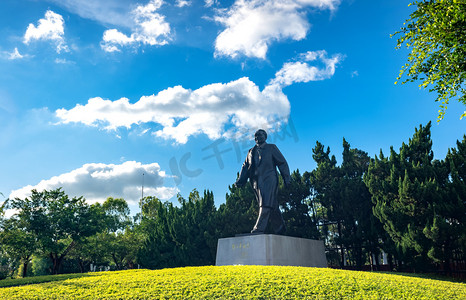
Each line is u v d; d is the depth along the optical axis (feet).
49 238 123.34
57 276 70.28
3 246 123.65
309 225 118.21
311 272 54.34
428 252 77.41
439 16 44.73
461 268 81.00
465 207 77.77
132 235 170.30
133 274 59.52
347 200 105.40
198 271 56.95
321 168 117.91
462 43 44.34
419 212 83.92
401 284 49.47
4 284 63.26
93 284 48.75
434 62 48.08
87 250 143.64
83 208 138.92
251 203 120.37
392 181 91.35
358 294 43.55
